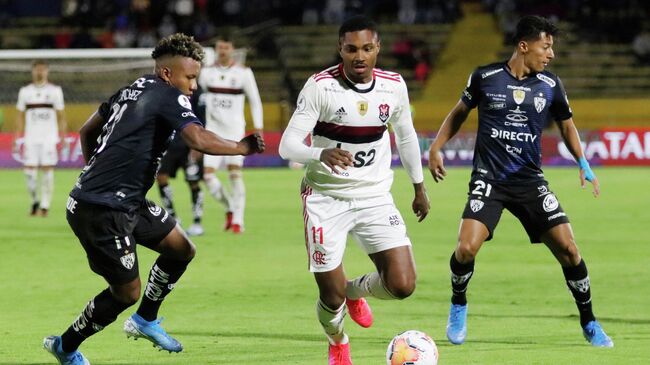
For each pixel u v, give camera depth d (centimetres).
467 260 2608
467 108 2722
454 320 2653
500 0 13038
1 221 5878
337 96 2267
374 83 2292
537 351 2541
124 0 13688
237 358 2491
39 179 8738
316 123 2308
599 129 9994
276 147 10194
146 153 2225
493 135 2645
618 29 12656
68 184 8319
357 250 4644
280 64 12644
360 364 2417
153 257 4409
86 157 2378
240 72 5216
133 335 2438
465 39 12756
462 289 2644
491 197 2645
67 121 10756
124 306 2297
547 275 3853
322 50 12925
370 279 2406
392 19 13275
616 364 2383
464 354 2509
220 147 2161
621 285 3609
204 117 5172
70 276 3897
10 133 9981
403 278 2283
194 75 2273
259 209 6412
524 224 2666
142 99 2211
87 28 13188
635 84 12112
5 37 13112
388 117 2309
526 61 2636
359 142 2309
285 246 4716
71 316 3094
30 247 4731
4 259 4350
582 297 2614
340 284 2311
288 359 2477
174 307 3234
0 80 11194
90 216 2216
